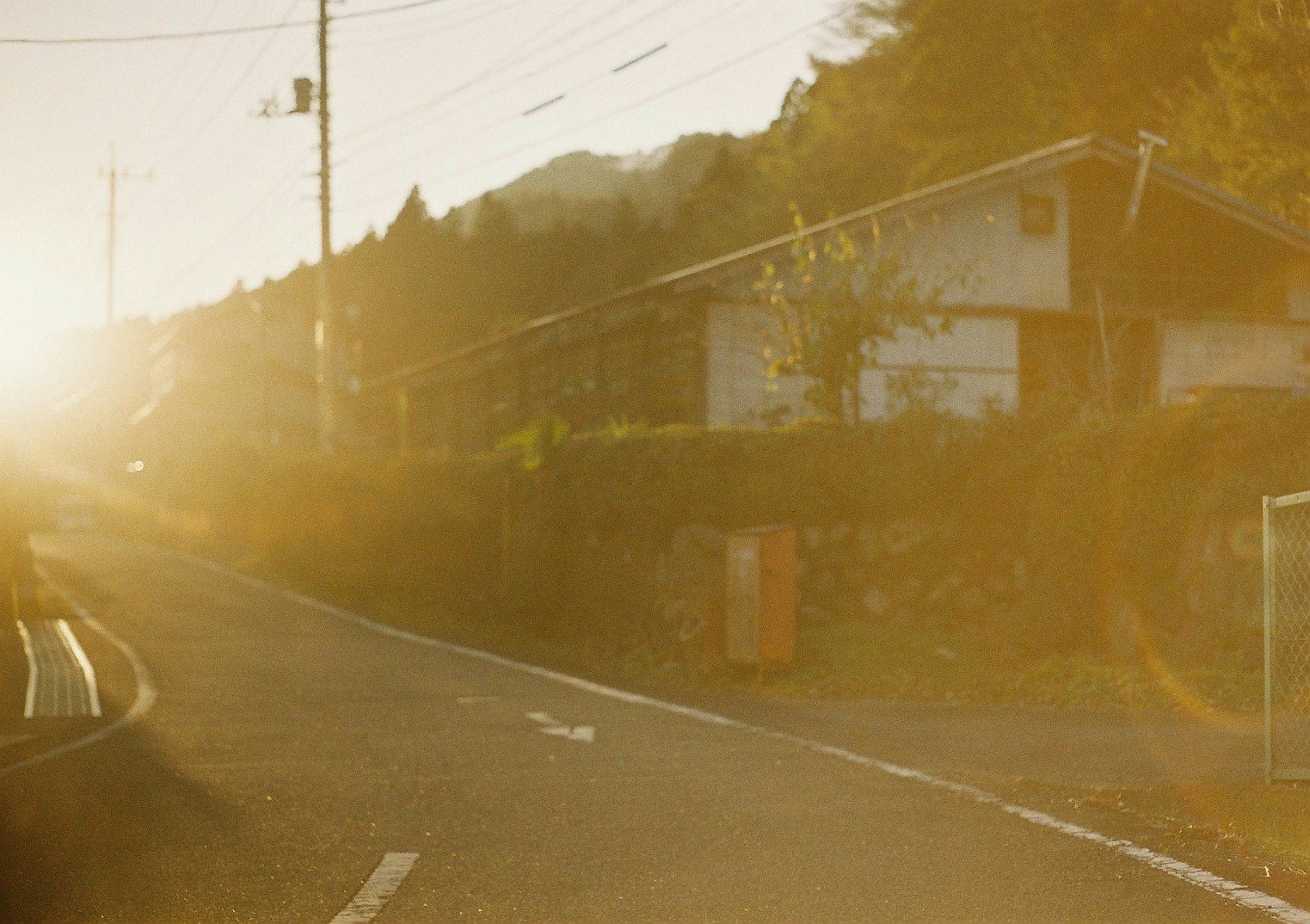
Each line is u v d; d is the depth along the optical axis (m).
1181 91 27.98
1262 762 8.97
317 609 23.00
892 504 16.86
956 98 34.25
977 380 25.72
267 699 12.84
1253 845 6.57
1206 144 23.41
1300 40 14.02
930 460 16.64
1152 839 6.75
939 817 7.32
